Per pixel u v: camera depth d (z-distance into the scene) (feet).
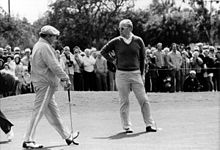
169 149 29.40
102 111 51.47
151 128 36.60
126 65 36.68
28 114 50.90
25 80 67.26
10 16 171.63
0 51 65.87
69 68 69.36
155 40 219.20
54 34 31.81
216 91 71.00
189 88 71.36
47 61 31.19
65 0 271.28
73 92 63.82
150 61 71.67
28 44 189.37
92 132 37.55
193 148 29.45
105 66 72.49
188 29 213.87
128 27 36.58
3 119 34.76
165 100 58.70
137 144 31.40
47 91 31.53
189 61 73.36
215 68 73.20
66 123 43.06
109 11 275.80
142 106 36.99
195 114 46.03
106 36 278.87
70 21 271.28
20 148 31.68
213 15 213.46
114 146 30.94
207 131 35.65
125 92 36.78
